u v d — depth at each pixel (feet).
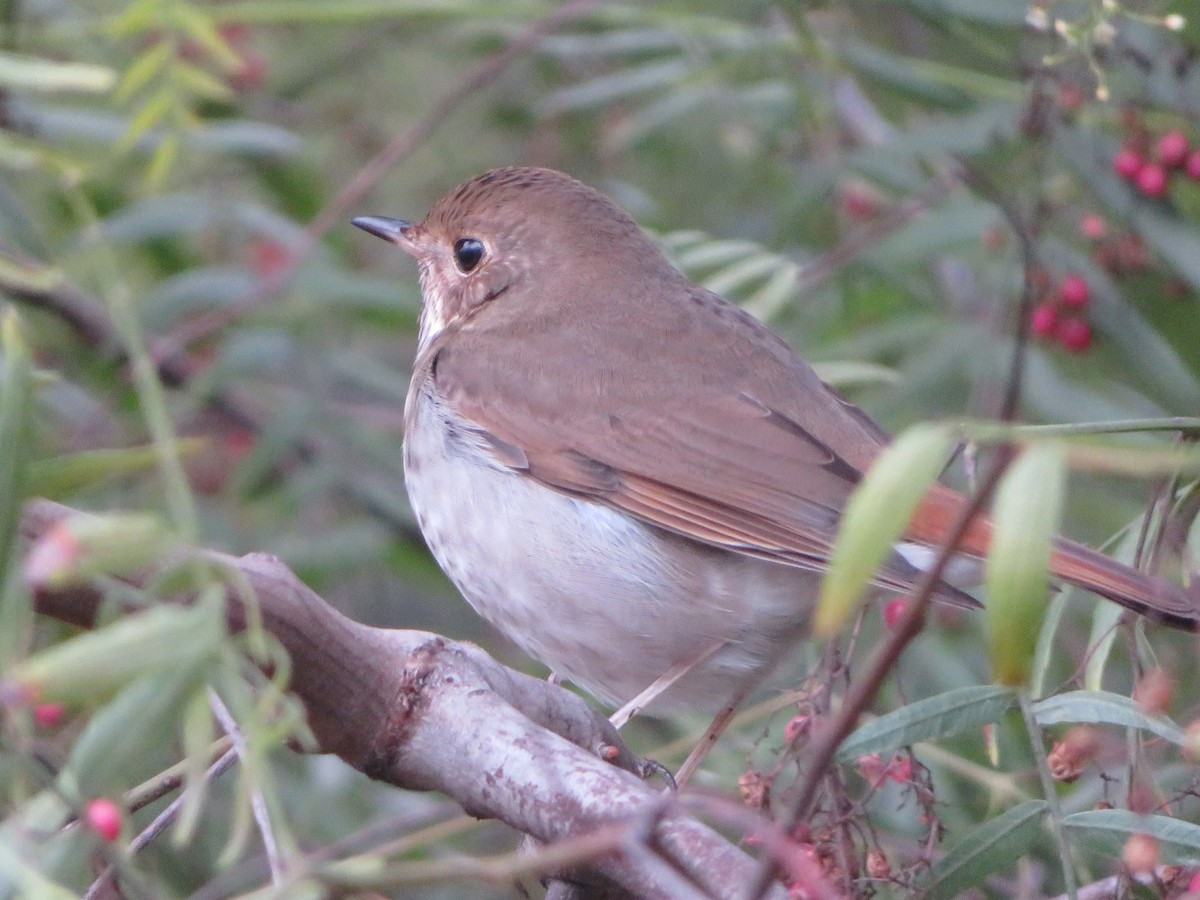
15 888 14.52
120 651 14.39
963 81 35.50
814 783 15.92
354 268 44.80
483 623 41.98
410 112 46.73
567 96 40.47
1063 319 33.73
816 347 37.35
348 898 17.03
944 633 34.73
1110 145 33.71
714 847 19.01
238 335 39.52
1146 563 23.12
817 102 39.14
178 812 21.47
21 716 15.40
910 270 37.17
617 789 19.98
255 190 45.21
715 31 37.11
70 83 17.67
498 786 20.79
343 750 21.75
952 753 29.07
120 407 39.93
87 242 30.81
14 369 15.99
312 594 20.88
